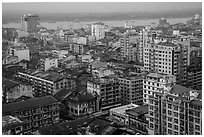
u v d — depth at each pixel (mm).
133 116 168125
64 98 192750
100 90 199875
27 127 164500
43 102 172625
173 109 147875
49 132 140250
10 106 164375
